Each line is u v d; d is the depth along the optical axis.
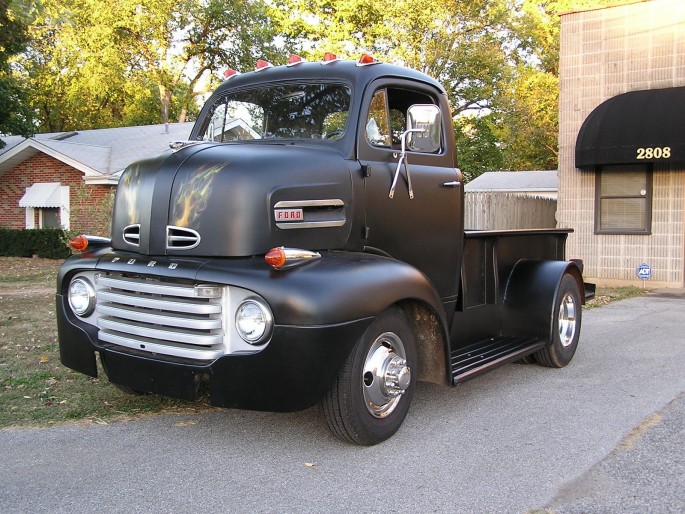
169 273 3.77
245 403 3.66
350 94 4.55
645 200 13.27
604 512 3.25
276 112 4.84
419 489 3.52
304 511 3.25
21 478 3.62
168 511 3.24
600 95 13.72
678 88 12.76
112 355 4.10
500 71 28.16
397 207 4.62
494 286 5.75
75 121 36.94
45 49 31.58
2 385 5.35
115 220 4.31
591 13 13.68
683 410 4.96
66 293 4.45
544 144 30.45
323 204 4.11
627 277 13.52
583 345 7.50
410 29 24.98
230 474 3.69
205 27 34.16
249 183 3.85
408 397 4.32
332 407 3.90
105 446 4.11
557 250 6.94
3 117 18.14
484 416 4.82
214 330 3.73
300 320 3.53
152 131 24.44
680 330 8.45
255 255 3.83
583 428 4.54
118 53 31.27
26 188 20.83
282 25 27.44
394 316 4.15
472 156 35.16
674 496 3.44
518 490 3.51
